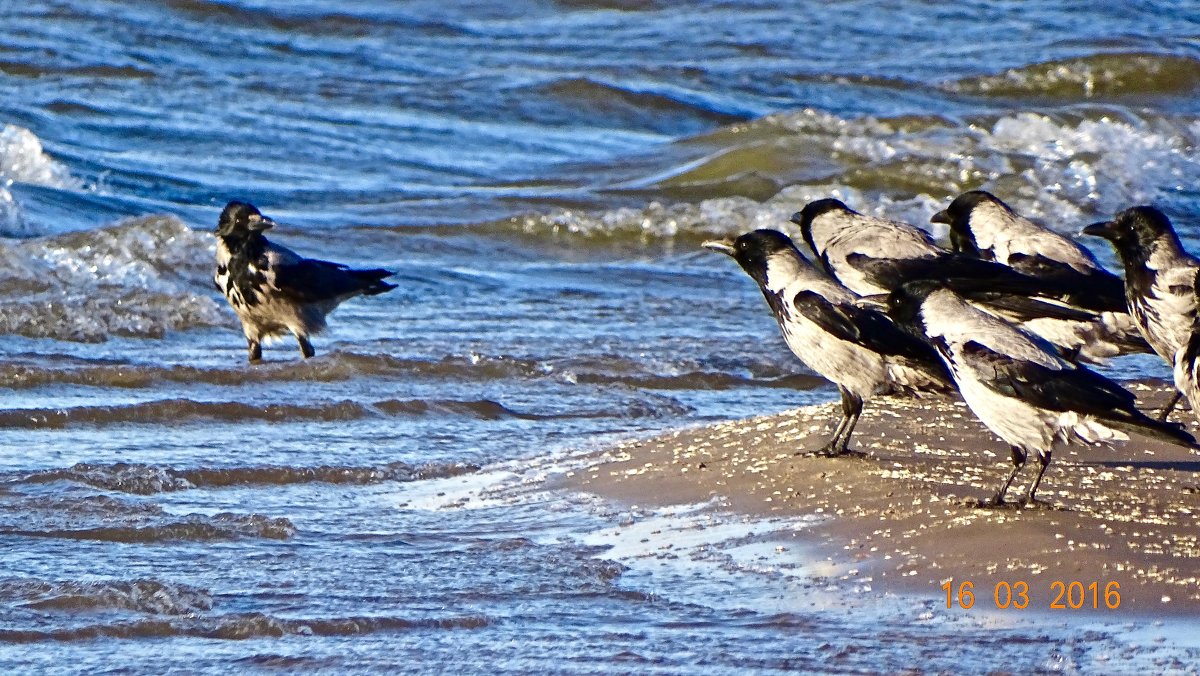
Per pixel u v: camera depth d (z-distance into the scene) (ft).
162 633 29.45
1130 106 114.01
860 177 93.76
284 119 105.29
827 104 117.19
